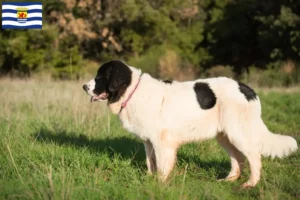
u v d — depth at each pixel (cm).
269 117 1173
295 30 2752
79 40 2711
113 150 634
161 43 3147
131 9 2792
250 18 3347
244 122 541
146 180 503
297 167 616
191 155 688
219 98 544
